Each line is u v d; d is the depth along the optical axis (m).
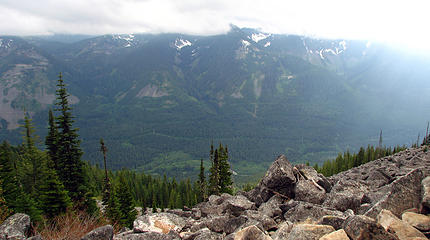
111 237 10.92
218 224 13.54
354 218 7.91
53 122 39.03
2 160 40.78
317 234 8.59
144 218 15.17
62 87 34.72
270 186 17.30
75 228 14.78
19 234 11.52
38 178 47.53
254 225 10.33
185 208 21.53
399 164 35.44
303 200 15.49
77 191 35.94
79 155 36.44
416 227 7.87
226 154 54.44
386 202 9.59
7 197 35.72
